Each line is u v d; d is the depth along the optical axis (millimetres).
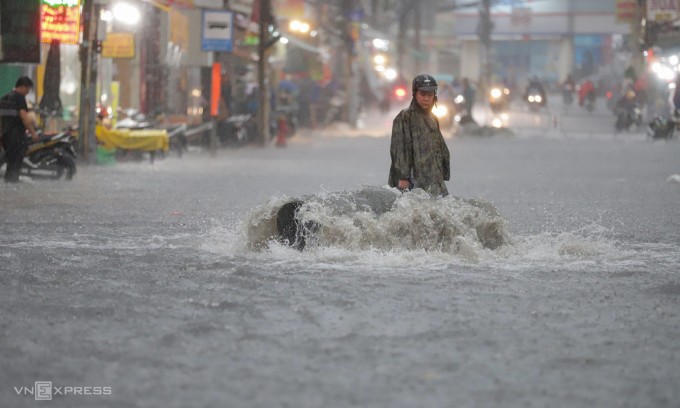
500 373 14023
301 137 101000
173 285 20359
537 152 78562
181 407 12445
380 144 89062
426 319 17344
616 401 12859
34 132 44906
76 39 54188
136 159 61781
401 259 23359
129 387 13273
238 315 17547
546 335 16312
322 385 13367
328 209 24359
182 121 78688
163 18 73750
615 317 17766
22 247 25531
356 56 123375
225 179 49469
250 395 12914
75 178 48500
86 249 25250
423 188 25969
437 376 13828
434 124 26062
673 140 94875
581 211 35906
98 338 15859
